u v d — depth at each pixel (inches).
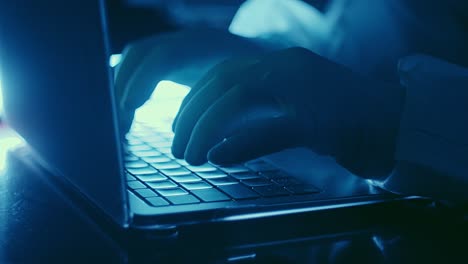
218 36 35.0
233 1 93.2
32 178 27.7
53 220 21.2
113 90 16.9
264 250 18.9
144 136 33.3
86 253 17.8
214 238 19.6
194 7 91.0
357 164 25.3
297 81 24.2
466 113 23.6
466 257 18.7
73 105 20.1
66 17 19.3
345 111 24.5
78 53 18.7
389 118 25.0
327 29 46.5
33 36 24.1
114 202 17.8
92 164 19.2
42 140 25.4
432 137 23.9
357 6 45.0
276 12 48.6
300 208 21.3
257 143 22.5
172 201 20.4
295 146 24.3
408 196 24.3
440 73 24.4
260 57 25.4
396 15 42.5
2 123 41.3
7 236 19.3
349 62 45.3
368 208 23.0
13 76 29.9
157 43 31.3
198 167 26.0
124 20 86.3
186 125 22.9
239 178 24.5
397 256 18.7
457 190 24.0
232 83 23.8
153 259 17.7
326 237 20.5
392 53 43.1
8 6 28.4
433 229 22.0
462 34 38.9
